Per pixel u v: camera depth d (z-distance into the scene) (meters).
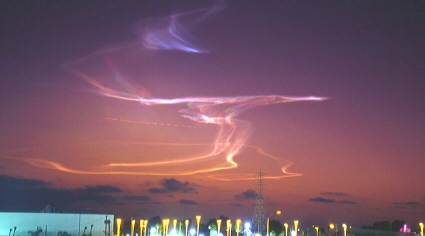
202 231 185.75
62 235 98.44
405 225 145.00
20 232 95.50
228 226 137.38
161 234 145.88
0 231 94.25
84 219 100.56
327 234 151.75
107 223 100.31
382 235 149.62
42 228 97.19
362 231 154.50
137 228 154.88
